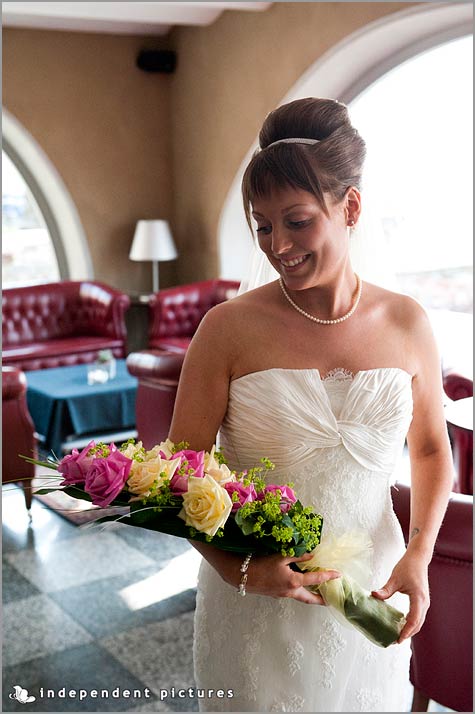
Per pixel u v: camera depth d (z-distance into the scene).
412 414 1.83
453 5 5.36
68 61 8.39
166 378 4.56
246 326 1.66
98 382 6.10
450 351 5.92
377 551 1.74
